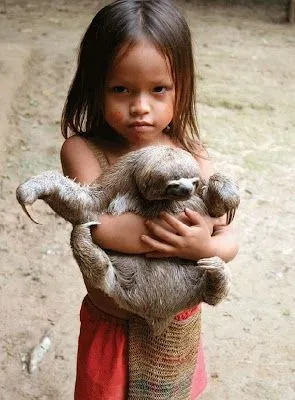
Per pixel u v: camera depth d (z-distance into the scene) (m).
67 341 4.32
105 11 2.51
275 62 9.29
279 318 4.65
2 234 5.31
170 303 2.42
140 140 2.53
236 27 10.85
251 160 6.71
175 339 2.68
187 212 2.39
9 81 7.81
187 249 2.38
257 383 4.09
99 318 2.74
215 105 7.80
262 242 5.47
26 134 6.91
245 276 5.04
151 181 2.20
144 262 2.41
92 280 2.30
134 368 2.76
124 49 2.40
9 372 4.06
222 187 2.33
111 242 2.36
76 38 9.73
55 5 11.50
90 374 2.79
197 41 9.96
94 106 2.62
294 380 4.13
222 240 2.52
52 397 3.92
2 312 4.52
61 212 2.30
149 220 2.38
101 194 2.37
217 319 4.60
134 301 2.40
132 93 2.47
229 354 4.31
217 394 3.99
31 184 2.18
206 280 2.38
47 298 4.69
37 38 9.64
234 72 8.80
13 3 11.49
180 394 2.87
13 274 4.89
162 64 2.44
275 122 7.58
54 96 7.81
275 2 12.23
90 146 2.70
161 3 2.53
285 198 6.12
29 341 4.30
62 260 5.09
